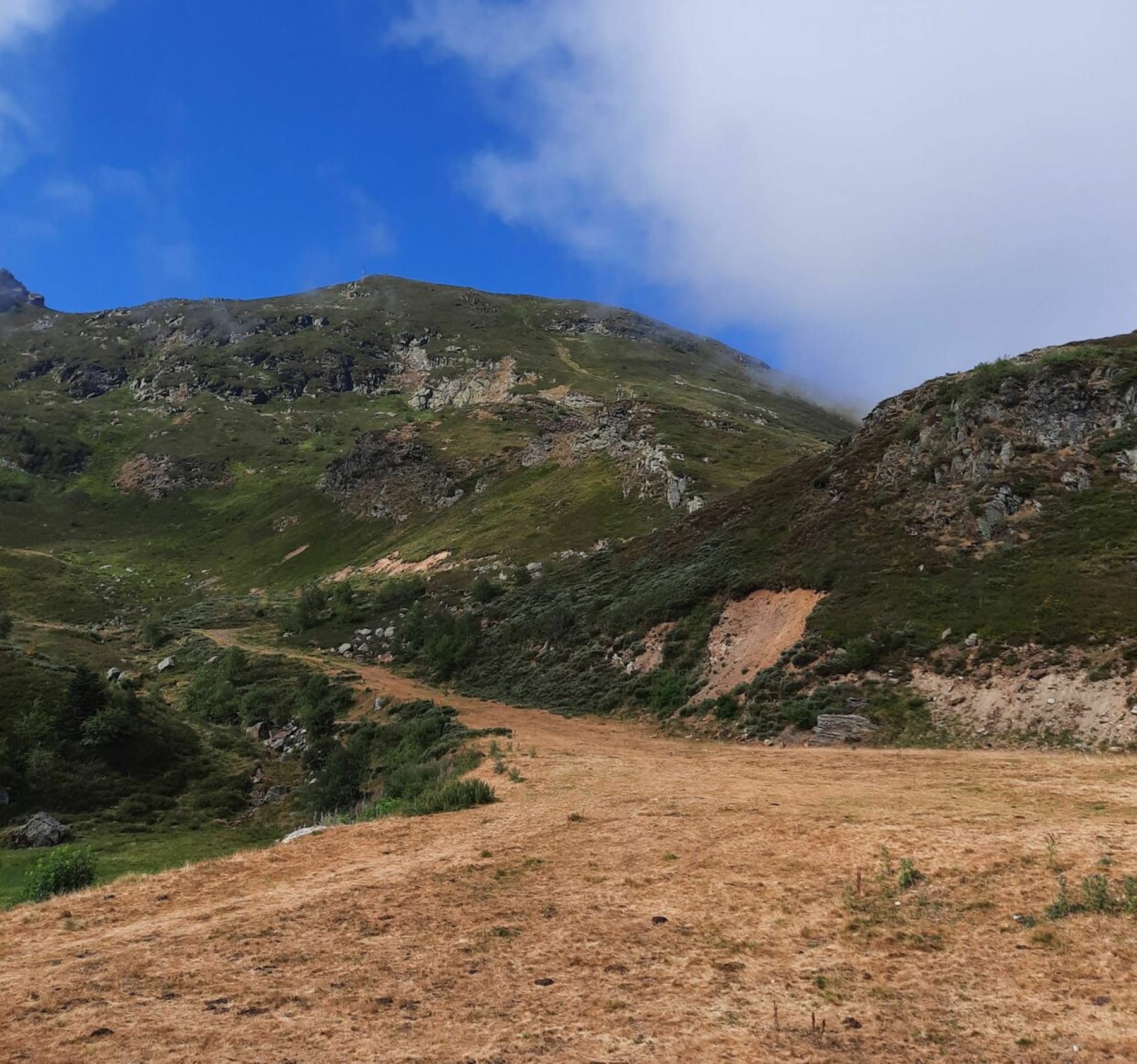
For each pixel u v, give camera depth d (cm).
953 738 3048
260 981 959
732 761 2922
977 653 3428
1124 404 4619
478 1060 733
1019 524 4247
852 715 3388
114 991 938
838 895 1176
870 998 840
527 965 982
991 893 1116
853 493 5344
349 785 3953
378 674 6806
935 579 4097
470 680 6178
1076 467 4416
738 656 4422
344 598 9538
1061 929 962
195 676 6925
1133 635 3106
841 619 4103
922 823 1537
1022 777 2131
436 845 1691
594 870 1409
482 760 3067
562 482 11675
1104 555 3706
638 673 4928
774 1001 846
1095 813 1559
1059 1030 732
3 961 1109
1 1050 781
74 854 1878
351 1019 837
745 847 1491
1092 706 2864
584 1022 811
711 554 5812
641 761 2922
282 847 1795
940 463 4962
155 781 4228
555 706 5022
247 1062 737
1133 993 786
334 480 16088
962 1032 747
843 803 1859
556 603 6631
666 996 873
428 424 16888
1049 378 4956
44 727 4119
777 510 5947
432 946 1061
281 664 6888
